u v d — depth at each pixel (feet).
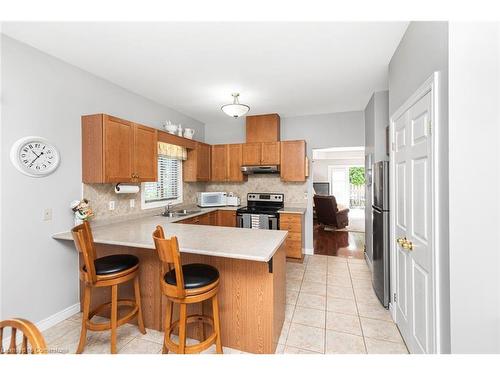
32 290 6.51
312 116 13.96
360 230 20.30
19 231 6.24
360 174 29.27
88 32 5.99
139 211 10.57
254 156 13.94
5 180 5.97
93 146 7.68
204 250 5.16
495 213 3.63
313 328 6.73
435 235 4.20
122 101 9.58
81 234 5.23
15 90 6.17
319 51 6.99
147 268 6.75
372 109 10.66
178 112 13.33
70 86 7.55
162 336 6.40
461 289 3.76
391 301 7.29
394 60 7.00
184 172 13.79
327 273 10.80
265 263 5.58
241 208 13.89
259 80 9.06
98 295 7.42
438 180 4.16
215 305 5.18
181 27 5.85
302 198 14.23
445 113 3.93
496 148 3.61
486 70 3.63
